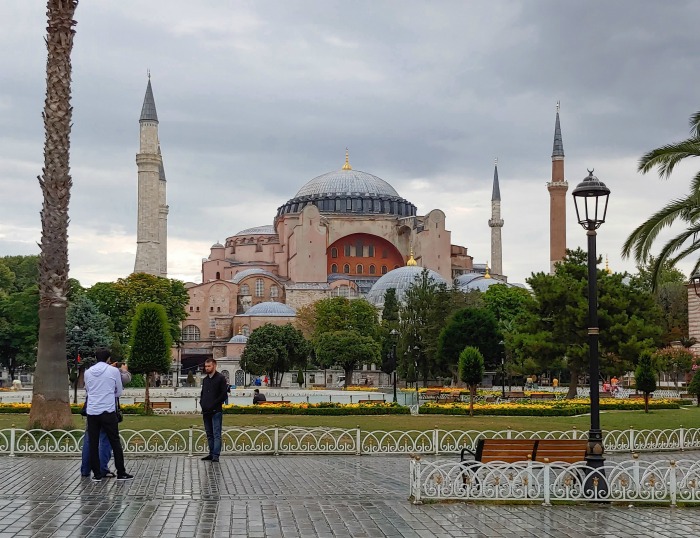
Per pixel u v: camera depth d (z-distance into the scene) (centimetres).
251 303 14338
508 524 1290
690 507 1483
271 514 1323
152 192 12800
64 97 2722
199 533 1160
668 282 10312
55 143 2688
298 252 14225
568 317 5375
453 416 4053
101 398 1692
